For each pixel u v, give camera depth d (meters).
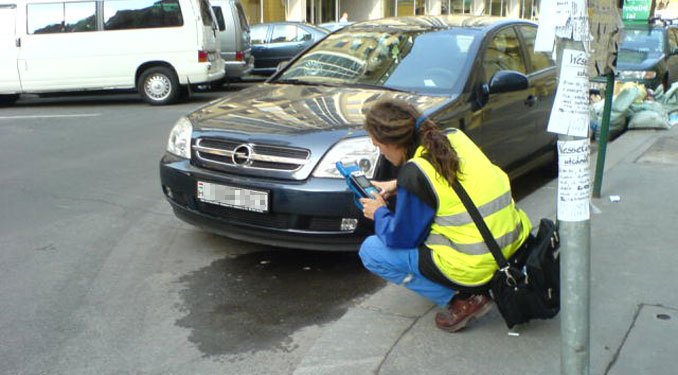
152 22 12.66
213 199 4.39
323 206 4.08
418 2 33.16
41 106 13.12
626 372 3.02
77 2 12.48
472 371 3.08
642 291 3.79
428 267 3.15
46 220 5.64
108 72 12.73
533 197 5.91
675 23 14.55
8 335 3.69
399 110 3.07
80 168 7.47
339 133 4.21
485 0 39.34
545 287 3.12
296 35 16.66
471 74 5.11
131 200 6.22
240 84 17.28
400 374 3.08
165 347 3.57
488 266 3.12
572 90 2.18
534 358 3.18
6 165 7.61
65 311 3.98
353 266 4.65
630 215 5.07
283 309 4.01
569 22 2.14
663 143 7.68
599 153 5.42
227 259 4.79
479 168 3.11
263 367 3.36
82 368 3.36
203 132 4.53
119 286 4.33
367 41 5.75
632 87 8.71
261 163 4.27
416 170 2.98
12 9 12.43
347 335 3.49
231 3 14.62
